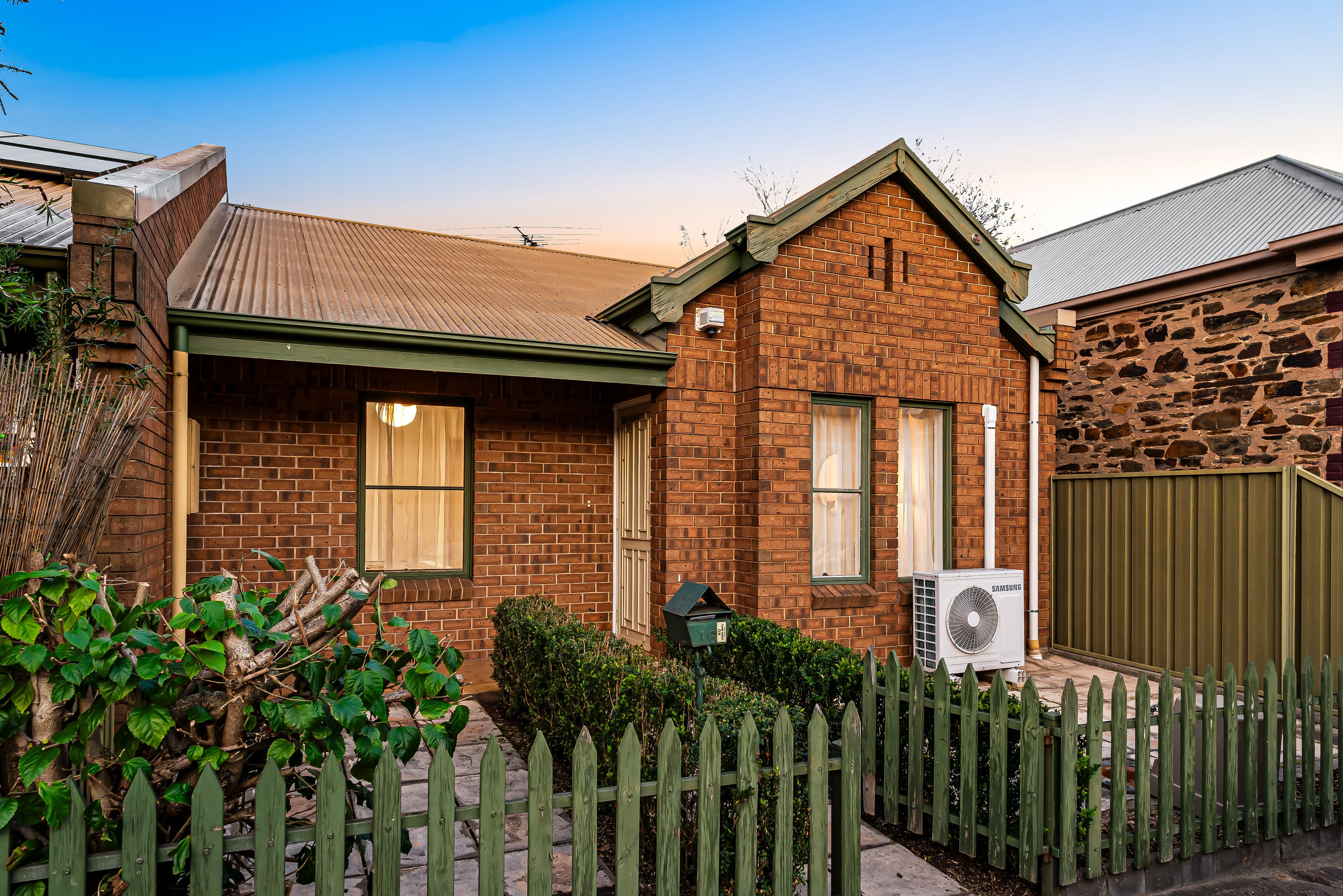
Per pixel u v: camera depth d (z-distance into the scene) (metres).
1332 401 8.55
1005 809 3.90
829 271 7.99
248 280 7.31
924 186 8.26
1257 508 7.61
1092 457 11.52
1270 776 4.34
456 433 8.54
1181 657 8.20
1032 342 9.08
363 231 11.51
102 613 2.30
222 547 7.40
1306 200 10.48
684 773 3.63
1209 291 9.89
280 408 7.66
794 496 7.78
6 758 2.45
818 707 3.22
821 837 3.21
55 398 2.69
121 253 4.07
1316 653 7.17
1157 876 4.02
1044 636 9.68
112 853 2.27
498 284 9.66
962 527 8.69
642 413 8.45
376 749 2.67
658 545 7.87
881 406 8.24
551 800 2.74
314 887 3.62
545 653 5.53
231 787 2.76
